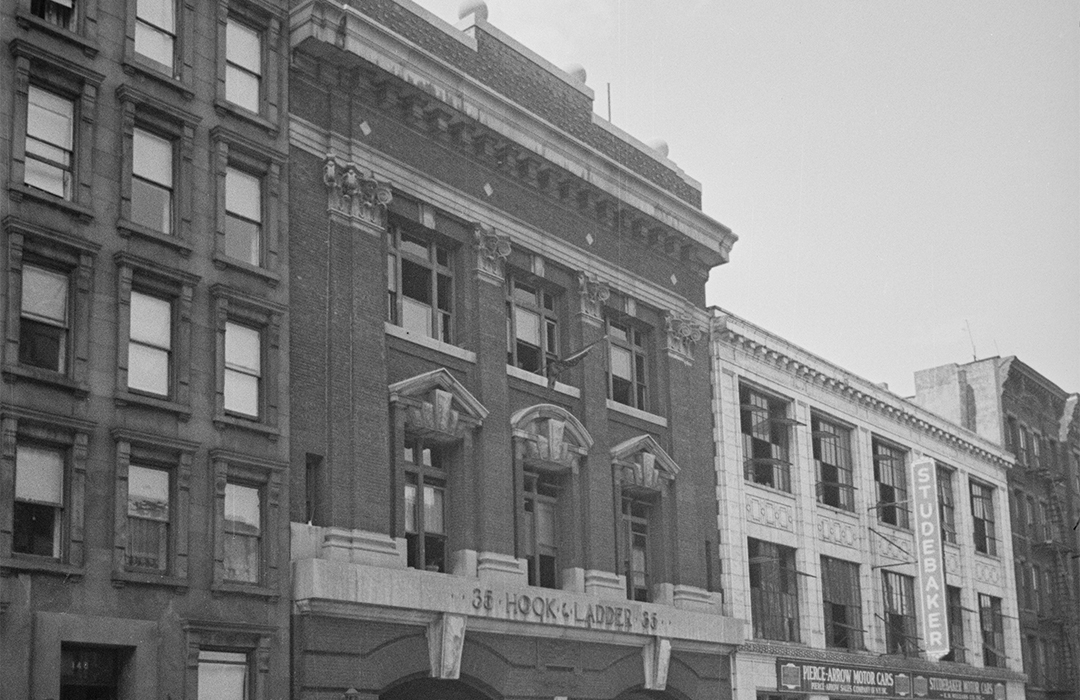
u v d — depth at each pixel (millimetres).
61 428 25516
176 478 27516
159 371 27812
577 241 40188
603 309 41125
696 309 45094
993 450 65500
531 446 36906
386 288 33438
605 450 39406
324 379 31453
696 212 44438
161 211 28562
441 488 34688
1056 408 76938
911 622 55250
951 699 56312
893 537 54938
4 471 24406
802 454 49688
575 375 39406
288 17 32125
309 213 31953
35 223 25688
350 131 33125
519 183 38281
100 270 26859
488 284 36438
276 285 30453
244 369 29609
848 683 48938
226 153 29906
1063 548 70812
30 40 26375
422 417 33531
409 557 33188
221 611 27781
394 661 31297
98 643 25328
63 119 26969
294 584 29391
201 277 28734
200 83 29703
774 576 46875
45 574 24781
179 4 29766
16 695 23906
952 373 69125
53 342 26016
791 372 49844
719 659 42688
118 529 26016
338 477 31047
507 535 35250
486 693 34031
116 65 28000
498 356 36250
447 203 35594
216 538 27797
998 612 64062
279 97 31594
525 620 34625
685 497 42438
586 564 38000
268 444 29500
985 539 64375
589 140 42125
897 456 57875
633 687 38656
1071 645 70375
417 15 36062
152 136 28688
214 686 27578
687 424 43375
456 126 35875
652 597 41188
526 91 39719
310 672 29203
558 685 35875
